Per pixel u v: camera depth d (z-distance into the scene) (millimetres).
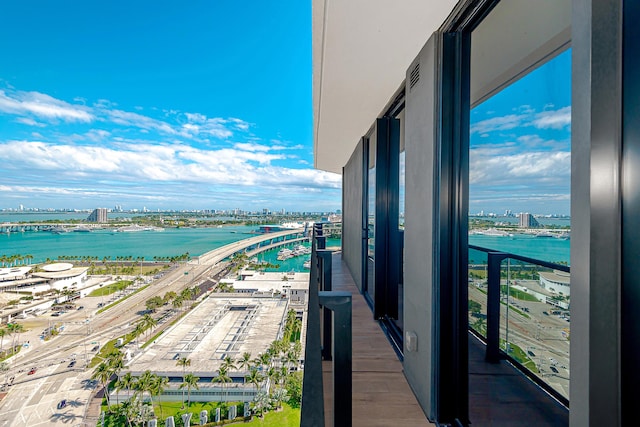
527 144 1093
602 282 626
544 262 1010
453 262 1612
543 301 1073
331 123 3746
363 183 4359
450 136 1620
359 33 1654
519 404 1250
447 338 1635
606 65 621
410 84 2061
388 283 3281
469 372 1534
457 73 1578
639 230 566
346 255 6848
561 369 1024
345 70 2170
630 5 585
